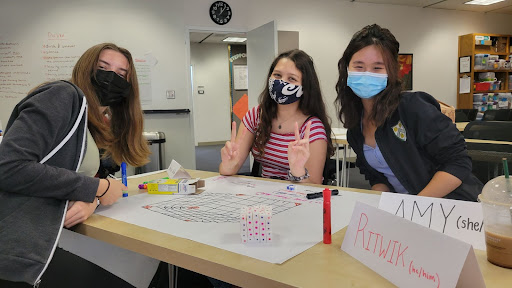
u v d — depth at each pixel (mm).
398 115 1321
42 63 4121
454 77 6867
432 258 556
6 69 4023
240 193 1284
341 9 5852
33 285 848
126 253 1340
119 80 1326
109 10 4328
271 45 4555
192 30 5055
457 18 6719
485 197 661
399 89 1323
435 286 540
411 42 6414
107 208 1122
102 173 1525
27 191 903
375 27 1315
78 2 4191
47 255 855
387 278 618
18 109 983
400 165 1364
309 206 1085
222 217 991
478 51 6805
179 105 4809
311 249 755
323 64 5840
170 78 4719
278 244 782
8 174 869
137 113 1506
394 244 627
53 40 4133
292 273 641
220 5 5121
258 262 689
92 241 1257
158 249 789
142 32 4504
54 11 4109
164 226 923
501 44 7027
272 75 1770
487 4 6297
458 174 1171
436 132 1219
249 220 786
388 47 1283
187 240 815
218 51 8695
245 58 8836
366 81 1309
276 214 1009
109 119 1501
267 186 1401
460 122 4996
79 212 963
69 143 1027
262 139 1854
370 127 1474
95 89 1318
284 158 1805
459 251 523
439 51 6668
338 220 943
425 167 1314
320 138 1719
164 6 4582
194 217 998
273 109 1840
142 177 1698
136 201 1203
